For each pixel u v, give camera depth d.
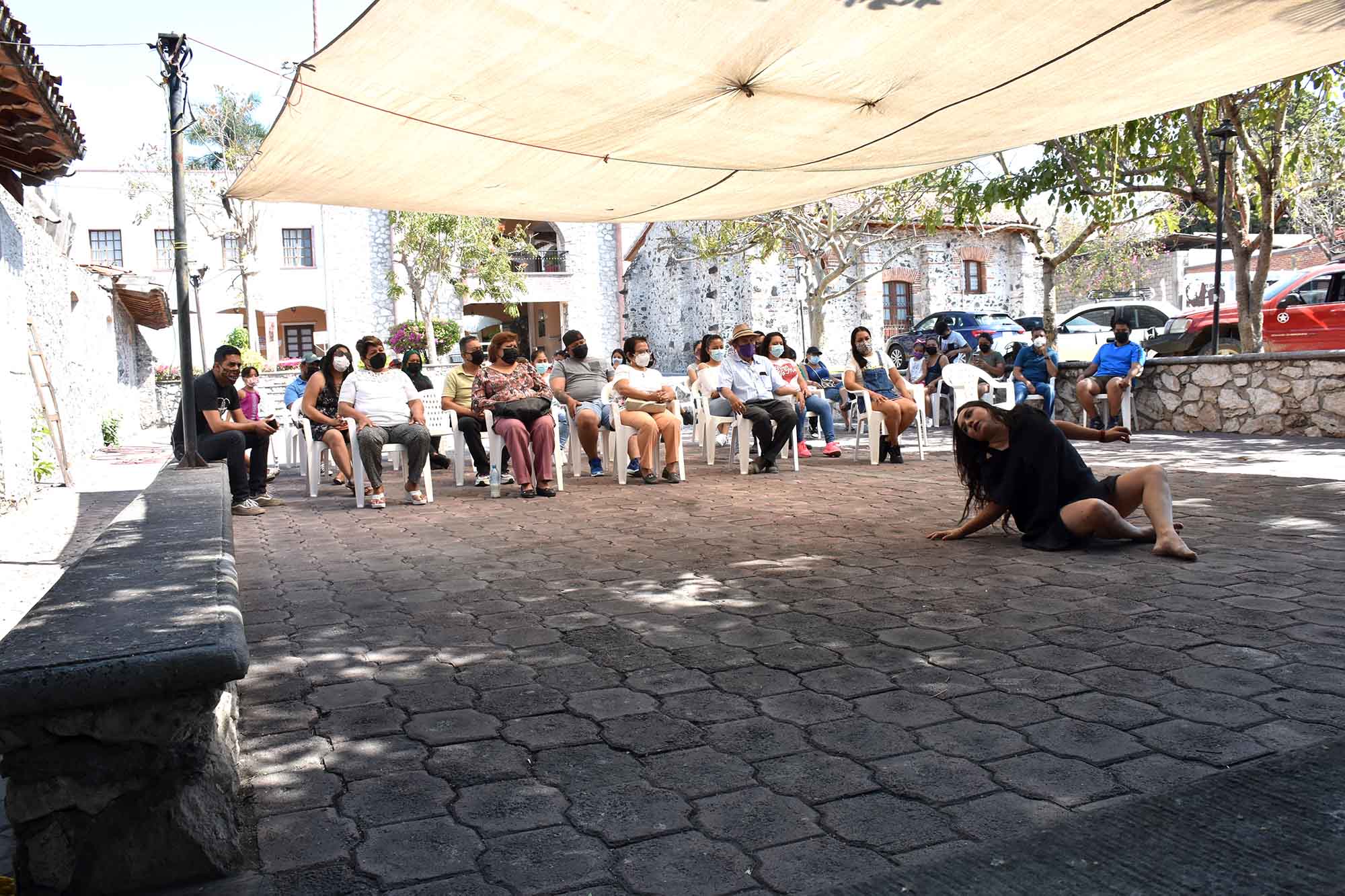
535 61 4.72
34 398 10.02
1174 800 2.10
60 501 8.68
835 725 2.67
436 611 4.14
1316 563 4.35
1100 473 8.14
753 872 1.92
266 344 33.94
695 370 11.61
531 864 1.98
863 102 5.60
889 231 20.91
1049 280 15.89
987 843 1.97
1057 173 12.55
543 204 7.89
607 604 4.15
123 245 32.75
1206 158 11.70
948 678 3.01
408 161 6.27
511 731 2.72
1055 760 2.37
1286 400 11.12
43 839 1.88
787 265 27.36
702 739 2.61
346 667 3.39
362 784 2.39
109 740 1.87
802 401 10.53
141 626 1.99
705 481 8.73
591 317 36.53
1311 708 2.62
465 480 9.45
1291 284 14.16
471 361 9.20
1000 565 4.57
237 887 1.92
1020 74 5.22
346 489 9.20
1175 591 3.94
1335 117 13.46
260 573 5.13
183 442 6.59
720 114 5.70
